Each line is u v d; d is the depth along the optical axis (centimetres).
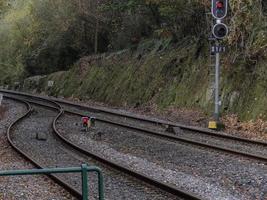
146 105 4591
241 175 1817
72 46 7550
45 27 8056
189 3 4241
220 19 3166
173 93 4281
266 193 1576
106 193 1580
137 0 5359
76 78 6681
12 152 2345
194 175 1855
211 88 3750
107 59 6075
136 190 1609
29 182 1712
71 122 3569
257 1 3594
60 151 2400
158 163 2094
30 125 3388
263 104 3127
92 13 6781
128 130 3114
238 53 3609
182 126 3117
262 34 3431
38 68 8675
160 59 4841
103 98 5600
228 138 2708
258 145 2486
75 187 1636
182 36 4794
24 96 6888
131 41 5988
